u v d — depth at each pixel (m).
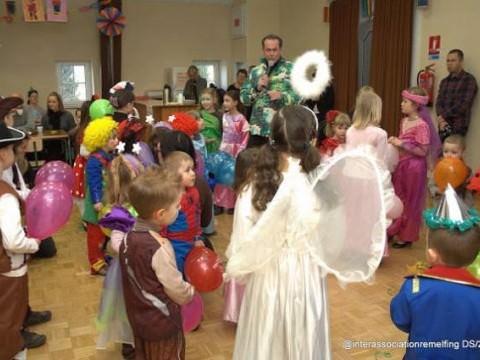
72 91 8.69
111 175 2.54
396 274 3.20
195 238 2.24
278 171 1.51
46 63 8.35
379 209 1.30
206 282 1.99
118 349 2.35
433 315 1.34
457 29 5.36
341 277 1.39
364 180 1.32
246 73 7.71
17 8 8.00
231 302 2.46
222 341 2.41
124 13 8.67
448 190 1.42
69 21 8.37
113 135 2.94
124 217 2.06
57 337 2.46
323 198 1.40
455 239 1.32
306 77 2.62
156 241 1.59
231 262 1.52
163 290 1.61
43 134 6.23
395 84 6.29
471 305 1.31
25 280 2.08
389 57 6.34
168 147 2.37
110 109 3.34
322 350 1.55
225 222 4.40
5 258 1.94
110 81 8.62
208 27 9.35
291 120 1.50
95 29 8.55
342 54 7.35
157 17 8.94
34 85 8.34
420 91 3.55
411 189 3.58
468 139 5.24
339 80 7.47
